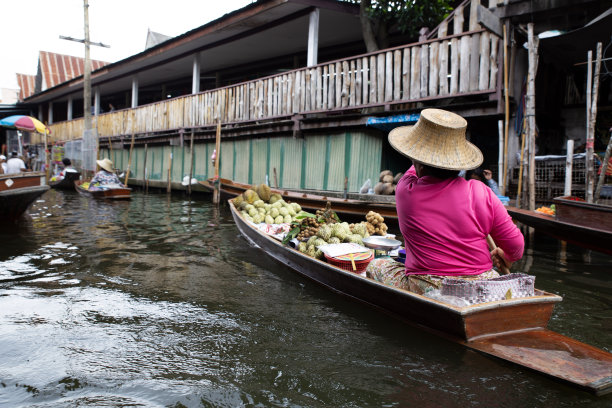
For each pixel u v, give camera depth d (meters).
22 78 37.62
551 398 2.27
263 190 7.84
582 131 10.55
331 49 15.59
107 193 13.84
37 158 27.06
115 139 21.52
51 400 2.30
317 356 2.82
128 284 4.51
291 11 12.24
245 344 3.03
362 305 3.80
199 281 4.64
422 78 8.45
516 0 7.44
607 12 6.91
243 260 5.61
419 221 2.93
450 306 2.70
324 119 10.41
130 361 2.76
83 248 6.29
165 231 7.88
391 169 10.25
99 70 20.86
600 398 2.25
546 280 4.73
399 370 2.61
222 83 20.19
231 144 14.55
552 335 2.86
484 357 2.68
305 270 4.70
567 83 10.70
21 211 8.85
